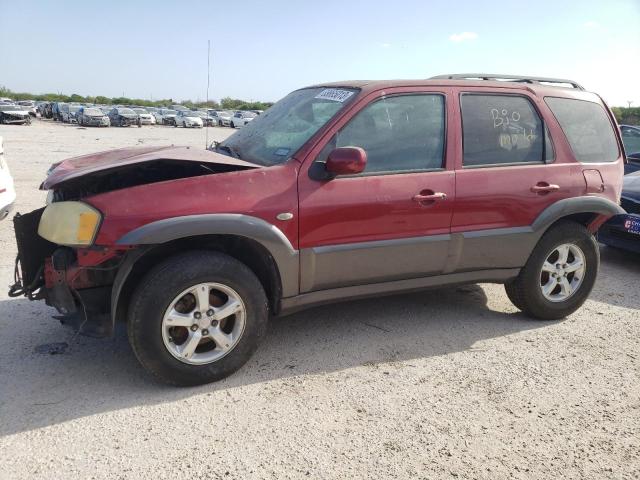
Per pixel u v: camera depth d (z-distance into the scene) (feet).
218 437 9.24
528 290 14.21
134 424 9.53
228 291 10.80
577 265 14.71
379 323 14.23
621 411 10.43
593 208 14.26
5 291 15.46
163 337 10.30
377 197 11.80
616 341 13.60
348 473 8.45
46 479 8.12
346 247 11.73
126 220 9.87
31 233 11.12
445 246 12.78
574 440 9.49
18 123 128.47
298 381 11.17
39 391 10.49
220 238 11.18
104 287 10.71
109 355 12.05
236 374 11.40
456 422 9.89
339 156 10.69
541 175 13.69
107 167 10.28
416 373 11.63
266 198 10.84
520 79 14.82
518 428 9.78
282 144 12.17
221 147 14.11
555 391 11.07
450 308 15.46
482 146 13.21
